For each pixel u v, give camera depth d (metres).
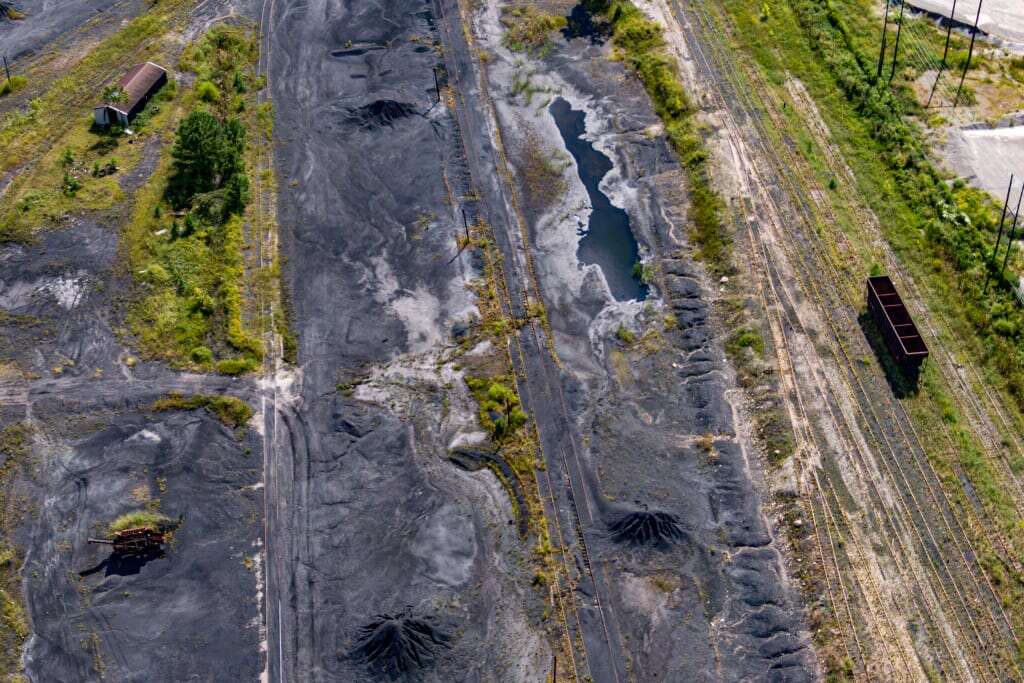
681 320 40.88
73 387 37.56
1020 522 33.06
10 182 46.00
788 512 33.53
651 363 39.31
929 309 40.50
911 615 30.75
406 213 45.84
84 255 42.56
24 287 41.19
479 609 31.23
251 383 38.22
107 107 48.84
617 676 29.64
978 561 32.03
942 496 33.91
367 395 38.00
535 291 42.38
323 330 40.44
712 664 29.86
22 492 34.06
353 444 36.25
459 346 39.88
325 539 33.22
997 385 37.47
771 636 30.30
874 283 40.31
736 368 38.75
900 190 46.00
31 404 36.88
